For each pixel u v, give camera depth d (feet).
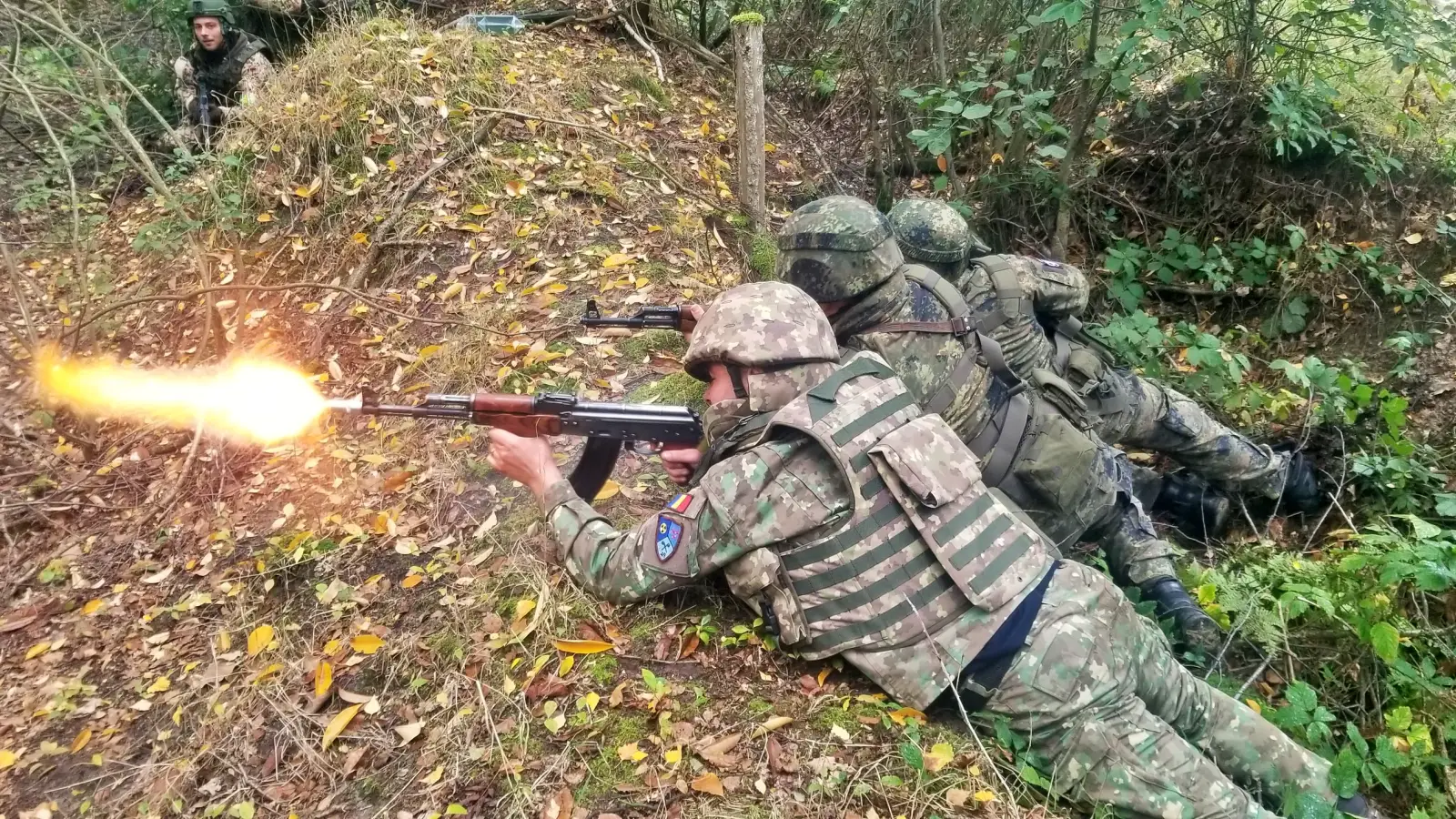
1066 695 7.59
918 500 7.84
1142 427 12.10
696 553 8.18
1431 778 8.84
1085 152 18.03
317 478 12.98
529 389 13.28
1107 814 7.47
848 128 21.90
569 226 16.65
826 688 8.46
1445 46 15.02
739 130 17.76
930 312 10.09
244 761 9.07
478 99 18.94
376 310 15.80
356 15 21.90
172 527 12.86
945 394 9.96
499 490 11.76
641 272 15.57
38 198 19.13
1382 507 12.41
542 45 21.81
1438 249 15.49
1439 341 14.61
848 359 8.65
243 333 15.33
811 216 9.98
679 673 8.70
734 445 8.33
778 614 8.20
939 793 7.54
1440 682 9.14
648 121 20.42
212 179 18.25
